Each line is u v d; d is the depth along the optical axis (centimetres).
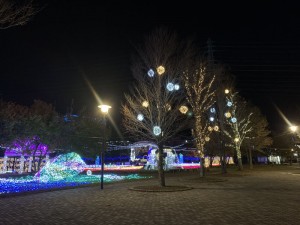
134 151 4069
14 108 3394
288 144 6481
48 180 2141
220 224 778
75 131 2791
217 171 3797
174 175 3044
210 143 3147
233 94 3619
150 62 1822
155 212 956
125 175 2934
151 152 3784
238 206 1062
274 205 1082
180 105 1812
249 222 800
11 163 3003
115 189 1683
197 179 2330
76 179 2328
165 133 1759
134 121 1980
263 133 4853
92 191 1580
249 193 1455
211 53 2684
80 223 801
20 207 1064
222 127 3020
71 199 1272
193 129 2436
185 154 4622
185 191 1551
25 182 1983
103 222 812
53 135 2611
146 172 3466
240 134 4238
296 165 6225
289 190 1588
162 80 1781
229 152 4584
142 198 1295
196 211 969
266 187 1758
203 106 2478
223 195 1378
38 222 812
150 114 1753
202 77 2319
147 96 1770
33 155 2742
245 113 4506
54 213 946
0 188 1554
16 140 2509
